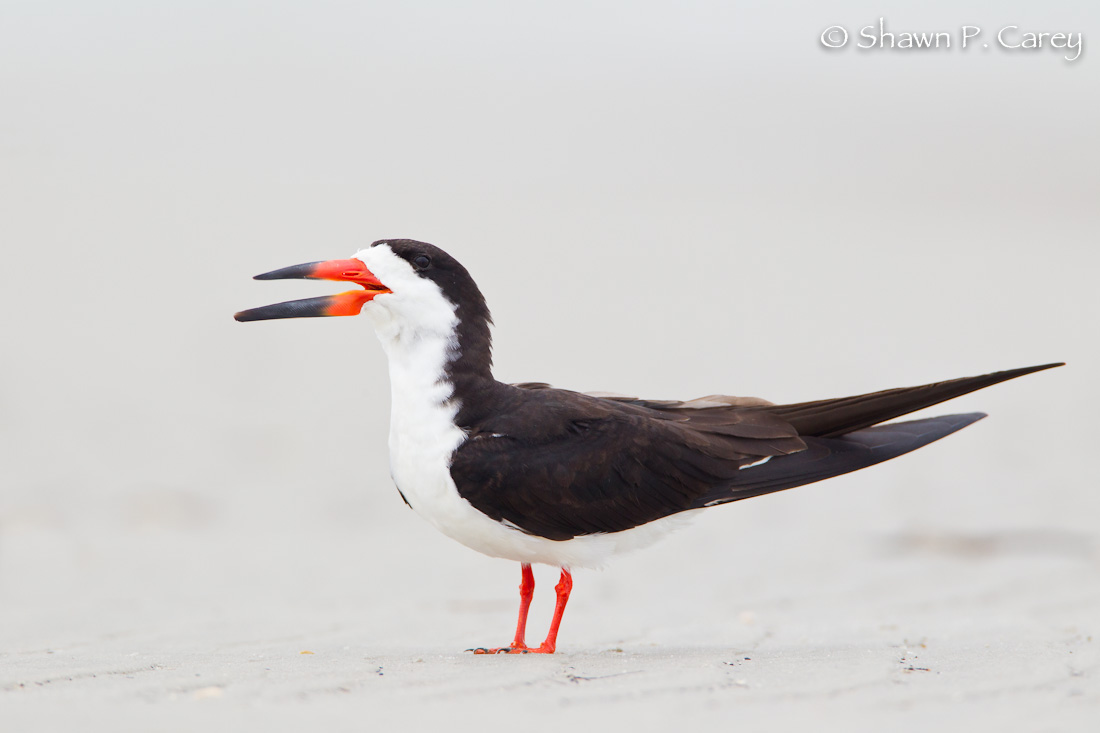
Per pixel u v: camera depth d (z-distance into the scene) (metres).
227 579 9.65
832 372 17.72
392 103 43.06
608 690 5.23
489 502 6.57
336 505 12.26
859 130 46.44
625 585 9.66
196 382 16.78
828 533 10.95
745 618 8.18
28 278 21.25
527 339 19.12
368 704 4.95
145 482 12.55
